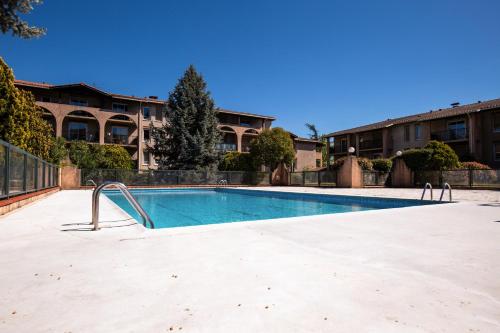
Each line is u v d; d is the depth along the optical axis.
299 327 1.61
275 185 27.30
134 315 1.76
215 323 1.66
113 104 31.11
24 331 1.57
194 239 3.87
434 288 2.20
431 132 29.73
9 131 11.02
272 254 3.14
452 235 4.16
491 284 2.29
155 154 28.09
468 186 18.00
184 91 27.70
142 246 3.50
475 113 25.88
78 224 5.14
